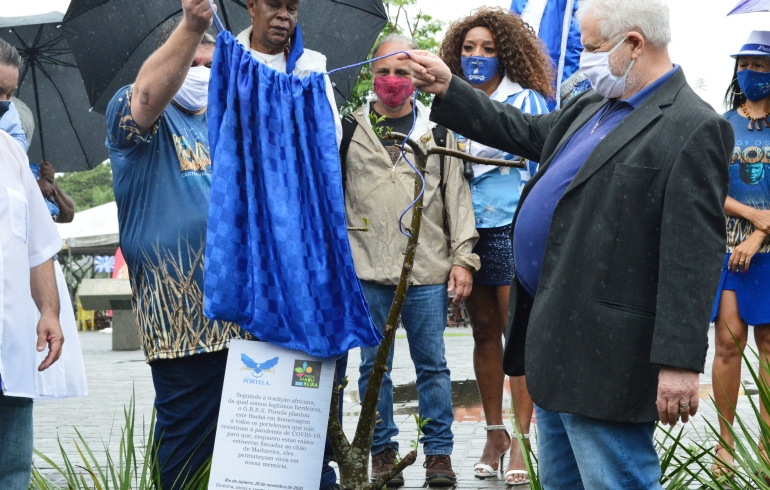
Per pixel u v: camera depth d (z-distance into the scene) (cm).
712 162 305
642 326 311
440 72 386
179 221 389
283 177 342
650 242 312
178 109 405
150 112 371
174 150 397
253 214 336
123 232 400
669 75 328
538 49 560
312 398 335
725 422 416
